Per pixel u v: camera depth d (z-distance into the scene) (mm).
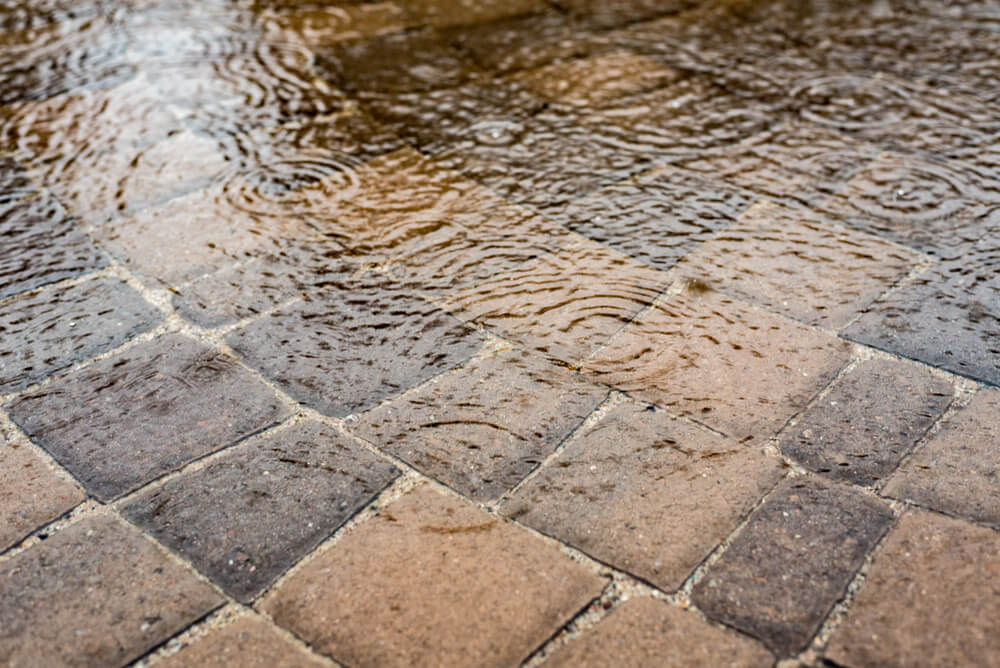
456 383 2066
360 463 1871
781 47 3670
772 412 1977
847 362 2107
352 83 3395
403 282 2391
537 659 1494
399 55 3607
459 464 1864
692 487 1803
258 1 4078
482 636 1529
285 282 2395
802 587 1604
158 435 1942
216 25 3840
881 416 1960
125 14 3930
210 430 1953
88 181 2807
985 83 3355
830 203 2686
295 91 3334
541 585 1615
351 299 2330
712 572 1636
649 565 1648
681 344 2168
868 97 3273
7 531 1731
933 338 2164
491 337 2203
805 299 2303
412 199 2732
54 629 1556
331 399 2031
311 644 1526
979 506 1743
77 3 4031
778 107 3219
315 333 2221
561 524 1731
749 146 2986
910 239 2520
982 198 2691
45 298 2330
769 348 2150
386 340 2197
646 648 1508
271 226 2611
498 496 1795
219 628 1558
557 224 2617
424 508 1771
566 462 1864
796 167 2865
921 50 3625
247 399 2031
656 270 2422
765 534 1703
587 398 2021
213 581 1639
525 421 1964
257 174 2854
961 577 1609
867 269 2406
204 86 3354
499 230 2594
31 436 1939
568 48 3670
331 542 1707
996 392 2010
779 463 1854
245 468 1862
